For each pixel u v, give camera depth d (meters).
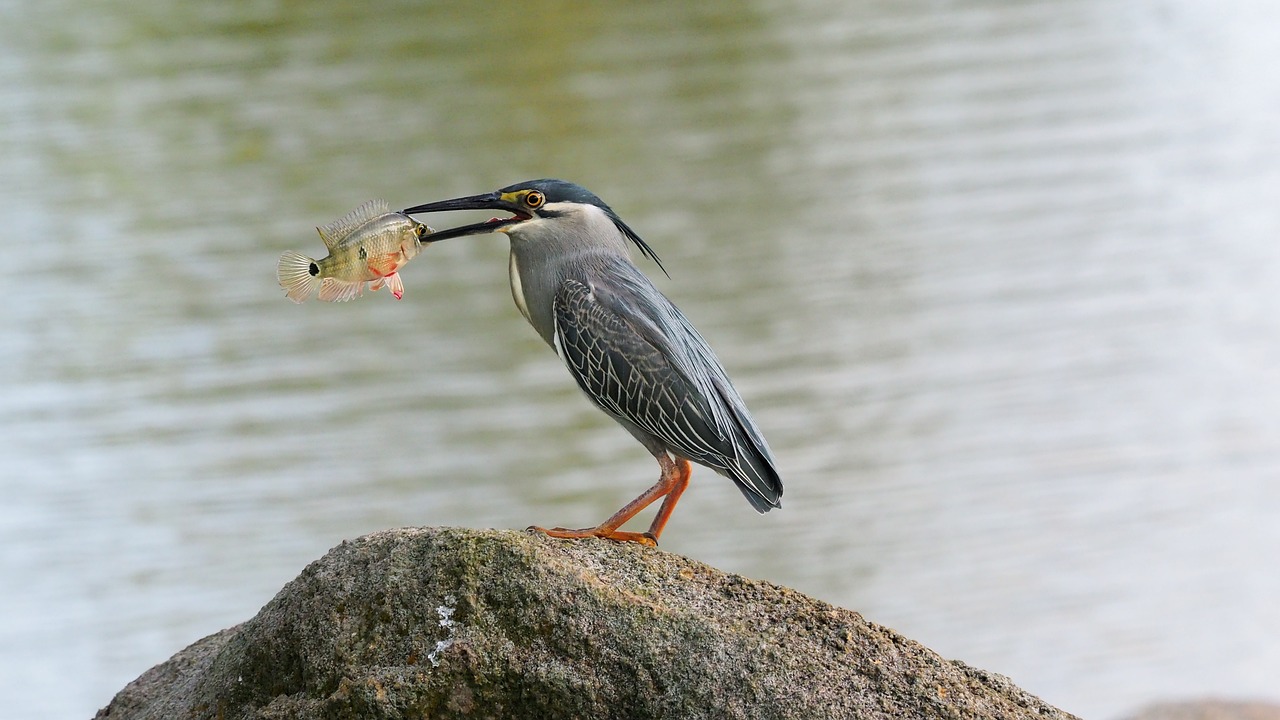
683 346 8.49
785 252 20.73
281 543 15.09
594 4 27.70
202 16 27.06
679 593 6.67
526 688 6.27
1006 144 23.73
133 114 24.17
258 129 23.75
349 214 7.93
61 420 17.34
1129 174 22.61
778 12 28.61
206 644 8.29
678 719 6.18
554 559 6.48
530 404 17.80
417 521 15.30
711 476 16.52
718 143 23.53
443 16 26.97
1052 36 28.05
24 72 25.56
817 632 6.43
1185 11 29.00
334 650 6.48
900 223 21.53
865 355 18.38
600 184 22.45
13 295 19.72
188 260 20.45
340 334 19.25
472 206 8.99
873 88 25.52
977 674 6.44
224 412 17.36
